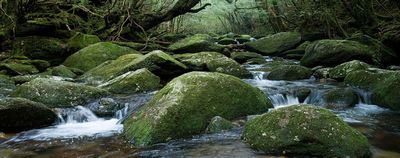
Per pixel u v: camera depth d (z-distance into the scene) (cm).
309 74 1062
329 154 437
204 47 1454
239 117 616
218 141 510
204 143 504
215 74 653
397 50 1241
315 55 1203
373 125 600
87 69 1128
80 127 628
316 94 800
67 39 1307
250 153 457
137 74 870
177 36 1864
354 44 1190
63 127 629
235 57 1465
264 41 1659
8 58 1109
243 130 538
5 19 1195
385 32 1337
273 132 470
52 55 1202
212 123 558
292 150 450
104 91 788
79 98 738
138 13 1616
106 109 697
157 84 881
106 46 1199
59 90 738
